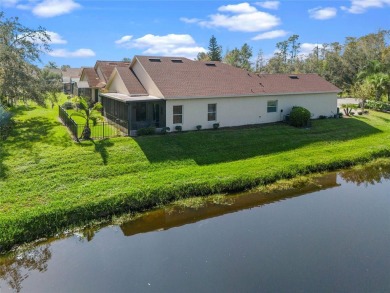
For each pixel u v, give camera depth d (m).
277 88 26.19
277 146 20.80
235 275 8.84
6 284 8.80
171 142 19.52
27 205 12.22
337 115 28.98
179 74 24.14
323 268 9.08
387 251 9.93
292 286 8.32
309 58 73.69
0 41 24.77
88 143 18.45
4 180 14.03
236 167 16.91
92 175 15.16
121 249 10.37
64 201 12.37
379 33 57.59
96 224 11.95
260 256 9.74
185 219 12.50
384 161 19.81
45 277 9.04
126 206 12.82
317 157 19.11
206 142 20.17
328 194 14.99
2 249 10.29
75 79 53.31
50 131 21.16
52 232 11.23
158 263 9.50
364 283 8.41
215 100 22.89
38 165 15.55
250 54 73.75
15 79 24.14
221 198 14.32
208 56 65.44
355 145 21.81
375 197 14.62
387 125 27.45
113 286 8.49
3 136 19.83
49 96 27.16
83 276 8.97
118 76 25.98
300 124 24.89
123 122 21.92
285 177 16.66
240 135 21.95
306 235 11.03
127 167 16.14
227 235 11.16
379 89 35.09
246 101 24.38
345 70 57.53
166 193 13.77
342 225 11.76
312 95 27.64
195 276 8.85
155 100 20.91
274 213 12.95
